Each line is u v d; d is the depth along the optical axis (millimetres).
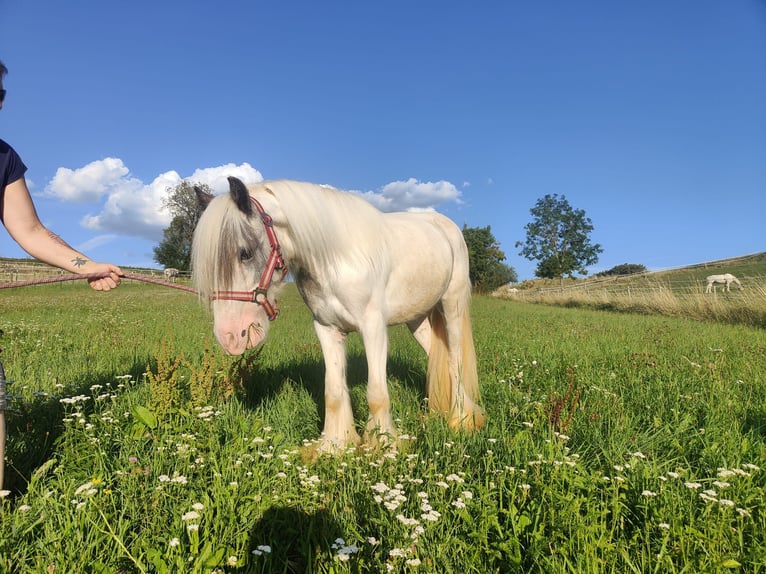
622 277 54094
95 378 4738
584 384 4734
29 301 19141
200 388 3680
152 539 2111
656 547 2119
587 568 1921
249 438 3213
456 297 4656
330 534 2188
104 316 12102
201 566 1864
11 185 2617
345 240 3396
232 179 2918
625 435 3408
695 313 16484
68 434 3033
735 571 1938
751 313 14023
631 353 6375
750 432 3463
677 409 3963
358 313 3480
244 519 2254
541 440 3320
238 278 2971
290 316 14164
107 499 2354
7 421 3332
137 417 3209
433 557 2027
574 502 2281
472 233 63812
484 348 7691
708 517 2256
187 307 16312
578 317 16641
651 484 2578
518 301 36062
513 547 2078
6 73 2465
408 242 3990
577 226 76312
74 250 2768
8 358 5855
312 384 5172
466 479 2768
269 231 3123
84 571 1946
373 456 3004
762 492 2484
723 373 5402
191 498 2404
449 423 3875
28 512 2270
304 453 3248
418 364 6375
